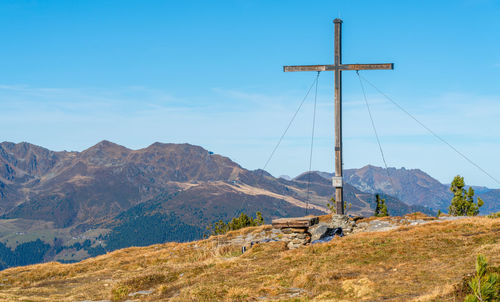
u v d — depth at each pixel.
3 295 27.06
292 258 29.33
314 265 26.66
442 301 17.17
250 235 42.59
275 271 26.91
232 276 27.06
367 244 29.67
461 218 39.16
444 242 28.06
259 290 23.12
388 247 28.34
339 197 40.75
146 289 27.50
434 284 20.00
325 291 21.62
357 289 20.88
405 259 25.78
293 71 42.09
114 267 37.00
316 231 36.56
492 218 35.66
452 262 23.39
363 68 40.66
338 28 41.16
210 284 25.30
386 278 22.11
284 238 35.06
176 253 39.44
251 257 32.53
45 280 34.28
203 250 38.94
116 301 25.92
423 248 27.33
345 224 39.88
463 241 27.77
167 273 29.50
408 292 19.58
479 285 14.09
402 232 32.34
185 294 24.03
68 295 28.12
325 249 30.22
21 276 35.12
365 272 24.02
